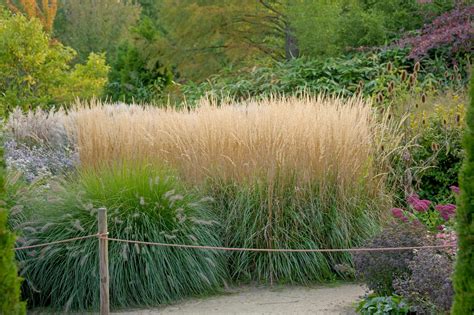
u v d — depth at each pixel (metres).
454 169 10.09
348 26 15.14
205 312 6.79
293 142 8.26
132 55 18.70
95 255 7.06
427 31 13.93
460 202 4.06
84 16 32.25
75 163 9.34
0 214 4.00
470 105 4.11
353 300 7.07
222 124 8.51
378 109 10.73
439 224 8.30
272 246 7.94
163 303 7.16
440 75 12.90
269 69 14.65
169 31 18.83
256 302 7.11
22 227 7.08
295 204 8.06
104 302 5.84
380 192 8.49
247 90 14.11
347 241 7.96
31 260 7.13
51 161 9.77
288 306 6.92
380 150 8.95
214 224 8.00
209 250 7.60
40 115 11.48
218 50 19.09
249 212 8.03
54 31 32.69
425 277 5.87
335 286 7.70
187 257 7.35
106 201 7.39
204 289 7.48
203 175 8.40
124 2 35.44
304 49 16.09
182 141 8.68
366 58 13.89
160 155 8.82
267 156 8.23
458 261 4.06
